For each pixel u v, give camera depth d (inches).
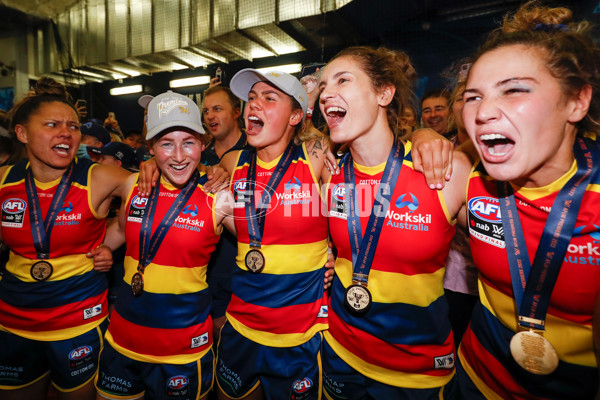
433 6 250.8
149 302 54.6
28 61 378.3
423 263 45.3
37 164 60.6
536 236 37.1
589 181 33.7
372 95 45.7
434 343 47.1
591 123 34.0
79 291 62.2
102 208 63.9
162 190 58.4
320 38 283.3
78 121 62.5
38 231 59.8
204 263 57.4
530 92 29.8
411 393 46.8
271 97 55.0
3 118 76.5
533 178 35.4
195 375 55.7
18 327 60.2
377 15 250.4
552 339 37.0
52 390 85.2
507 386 40.7
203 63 355.9
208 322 58.8
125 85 400.2
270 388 55.7
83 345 62.1
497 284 41.0
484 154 32.8
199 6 300.4
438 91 110.3
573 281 34.7
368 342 48.1
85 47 359.6
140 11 328.2
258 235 55.4
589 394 36.1
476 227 41.5
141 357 54.6
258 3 271.6
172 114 53.2
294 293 54.3
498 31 38.8
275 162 58.1
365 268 47.9
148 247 56.3
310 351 55.1
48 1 341.1
